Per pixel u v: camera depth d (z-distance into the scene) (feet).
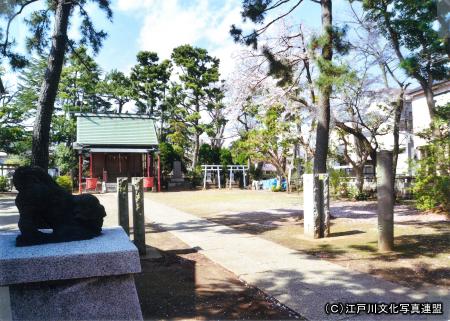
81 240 12.62
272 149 78.69
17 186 12.75
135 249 11.26
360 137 53.01
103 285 11.09
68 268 10.59
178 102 121.49
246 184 105.50
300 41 44.34
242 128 94.32
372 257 21.67
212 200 63.82
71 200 13.42
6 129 84.23
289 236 29.22
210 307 14.71
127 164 102.17
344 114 54.24
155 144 93.81
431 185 38.86
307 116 56.44
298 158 78.69
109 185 88.07
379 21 48.85
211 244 26.66
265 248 24.99
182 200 64.64
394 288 16.16
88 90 115.03
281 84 41.14
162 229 34.17
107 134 93.25
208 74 113.70
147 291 16.65
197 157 117.70
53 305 10.62
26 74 102.17
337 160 70.23
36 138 24.79
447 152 36.42
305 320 13.30
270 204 55.57
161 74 121.70
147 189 90.33
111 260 10.94
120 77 131.44
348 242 26.14
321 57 29.04
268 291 16.24
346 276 18.12
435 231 29.43
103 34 32.35
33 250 11.10
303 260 21.47
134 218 23.40
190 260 22.20
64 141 105.81
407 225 32.55
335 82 27.58
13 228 32.40
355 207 47.96
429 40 39.37
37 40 30.73
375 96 52.39
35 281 10.32
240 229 33.32
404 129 71.05
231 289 16.85
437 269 18.84
